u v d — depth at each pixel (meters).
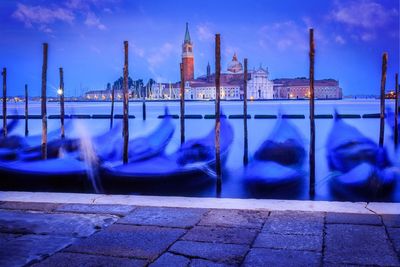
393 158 20.33
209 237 4.80
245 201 6.54
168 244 4.59
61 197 7.00
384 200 11.07
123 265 4.04
